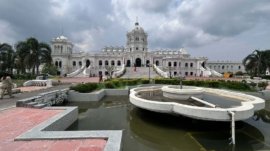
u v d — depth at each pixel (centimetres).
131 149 895
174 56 8531
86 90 2228
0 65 4512
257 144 927
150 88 2002
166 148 909
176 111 1116
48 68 5628
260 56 5306
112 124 1262
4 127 805
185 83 2967
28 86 2578
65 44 8381
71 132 709
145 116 1432
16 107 1205
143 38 9169
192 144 945
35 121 897
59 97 1786
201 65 8381
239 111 959
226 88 2728
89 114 1548
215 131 1082
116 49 10606
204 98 1595
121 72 5897
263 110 1697
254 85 2709
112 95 2416
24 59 4197
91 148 591
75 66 8188
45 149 584
